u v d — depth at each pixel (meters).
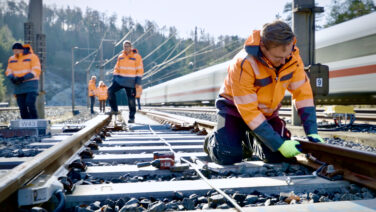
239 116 2.59
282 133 2.56
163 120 8.39
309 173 2.43
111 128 6.22
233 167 2.60
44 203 1.71
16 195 1.54
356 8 30.73
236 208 1.57
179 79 22.88
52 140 4.97
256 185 2.00
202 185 2.03
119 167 2.62
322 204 1.58
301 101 2.51
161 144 4.29
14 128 5.57
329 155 2.41
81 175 2.33
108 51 112.50
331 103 9.27
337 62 8.61
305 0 5.82
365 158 2.02
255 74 2.28
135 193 1.87
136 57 7.60
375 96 7.72
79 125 6.55
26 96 6.00
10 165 3.06
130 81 7.63
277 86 2.36
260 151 2.77
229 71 2.47
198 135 5.40
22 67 5.85
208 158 3.12
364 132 5.70
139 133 5.76
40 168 1.94
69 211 1.72
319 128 6.49
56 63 106.25
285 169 2.54
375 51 7.50
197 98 19.05
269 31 2.01
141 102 38.88
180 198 1.85
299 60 2.39
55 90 91.56
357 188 1.96
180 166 2.45
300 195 1.89
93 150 3.64
